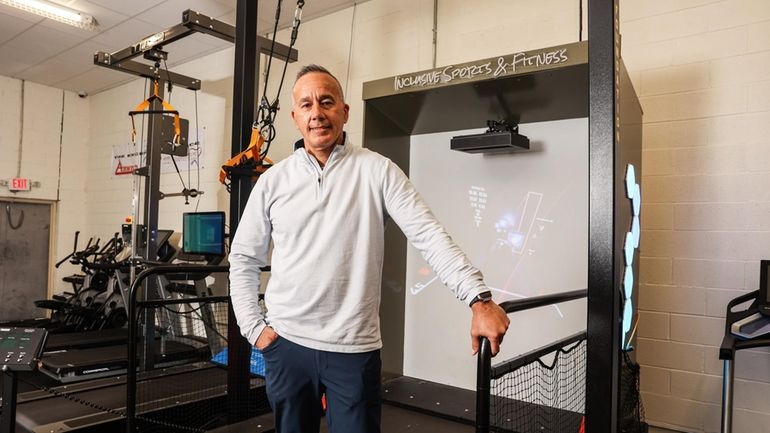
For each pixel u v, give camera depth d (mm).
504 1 3850
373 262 1545
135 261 4492
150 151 4703
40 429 2812
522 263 3547
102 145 7742
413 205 1533
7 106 7172
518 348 3545
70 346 4527
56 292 7629
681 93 3119
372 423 1545
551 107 3266
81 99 7965
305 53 5082
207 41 5723
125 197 7273
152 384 3512
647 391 3162
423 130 3945
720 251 2977
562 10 3580
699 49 3074
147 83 6980
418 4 4316
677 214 3109
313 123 1552
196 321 3896
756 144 2891
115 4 4898
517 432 2162
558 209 3418
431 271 3969
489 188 3711
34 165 7445
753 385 2879
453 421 3107
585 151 3330
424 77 3145
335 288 1504
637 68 3262
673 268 3109
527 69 2779
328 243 1514
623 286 2162
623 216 2125
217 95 6020
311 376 1544
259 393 3213
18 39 5836
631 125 2420
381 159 1597
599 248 1617
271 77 5391
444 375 3854
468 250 3785
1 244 7184
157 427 3018
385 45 4496
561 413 2582
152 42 4367
